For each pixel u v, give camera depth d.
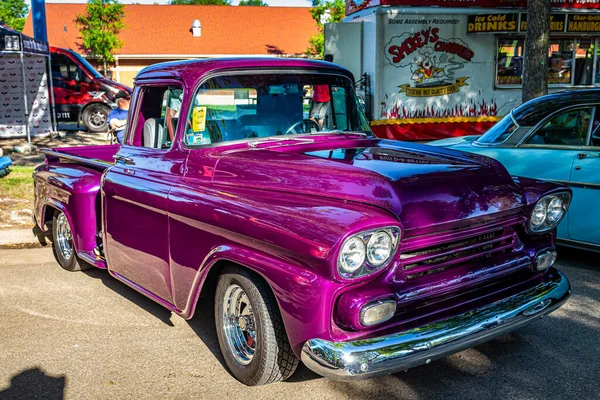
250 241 3.17
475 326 3.09
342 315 2.84
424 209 3.10
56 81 16.14
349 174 3.28
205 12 39.16
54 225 5.86
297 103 4.31
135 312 4.78
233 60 4.14
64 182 5.33
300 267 2.92
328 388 3.51
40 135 14.95
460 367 3.73
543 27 9.61
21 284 5.48
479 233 3.33
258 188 3.45
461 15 13.08
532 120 5.93
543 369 3.68
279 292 2.99
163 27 37.56
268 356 3.25
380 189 3.12
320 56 26.72
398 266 3.02
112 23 28.27
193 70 4.02
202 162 3.81
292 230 2.92
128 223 4.32
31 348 4.12
